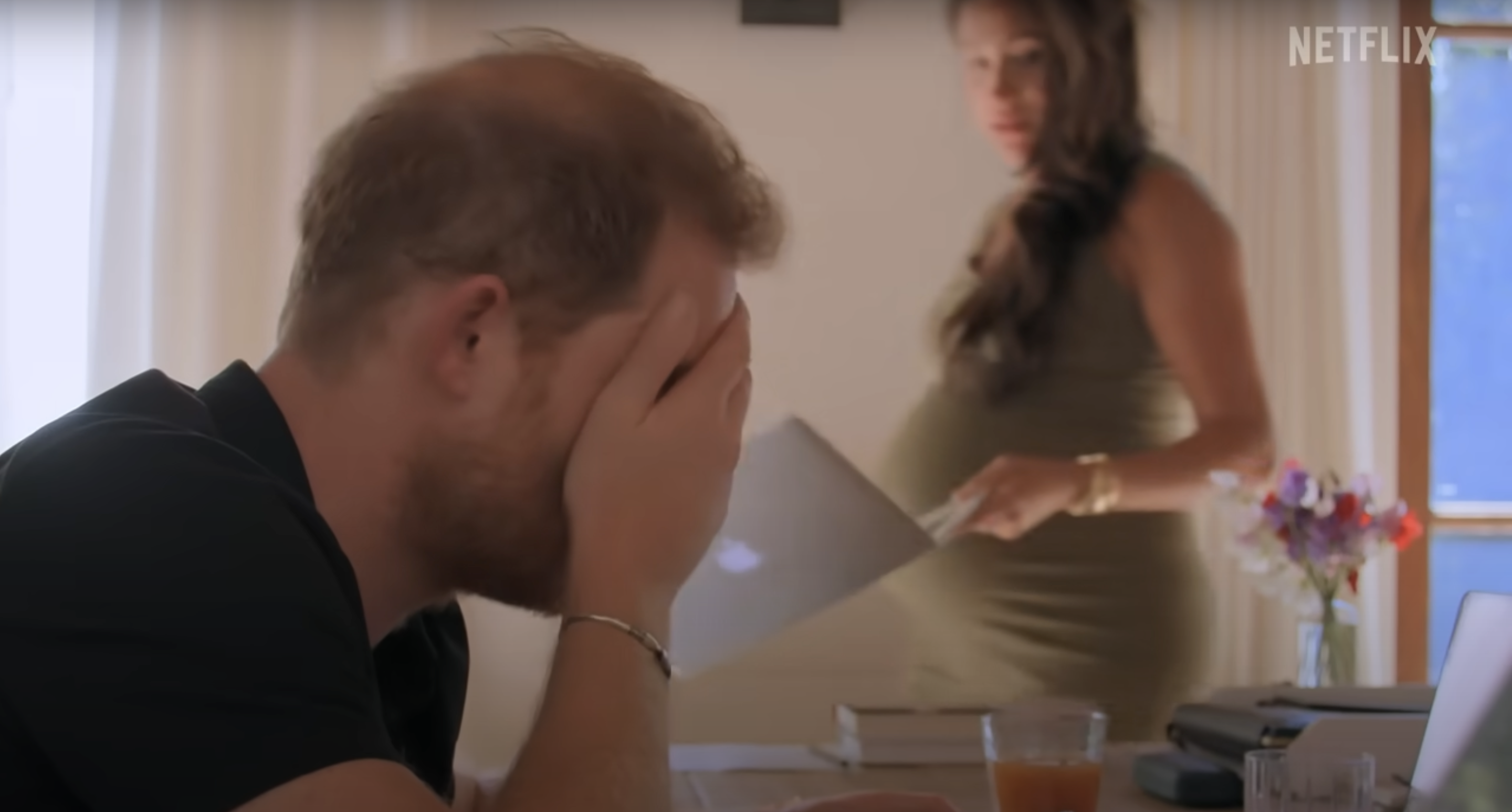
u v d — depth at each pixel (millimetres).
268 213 2768
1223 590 2846
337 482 767
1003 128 2889
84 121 2744
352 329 768
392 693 978
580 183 760
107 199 2721
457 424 767
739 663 2818
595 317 774
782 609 1471
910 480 2855
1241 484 2734
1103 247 2873
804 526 1469
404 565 794
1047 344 2857
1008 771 1145
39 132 2725
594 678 725
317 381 777
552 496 792
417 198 755
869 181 2885
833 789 1427
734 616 1477
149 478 642
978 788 1417
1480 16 2998
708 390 808
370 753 619
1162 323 2873
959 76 2896
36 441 684
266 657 610
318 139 2777
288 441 757
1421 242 2998
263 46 2777
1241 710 1429
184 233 2752
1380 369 2941
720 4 2877
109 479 642
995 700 2824
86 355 2738
